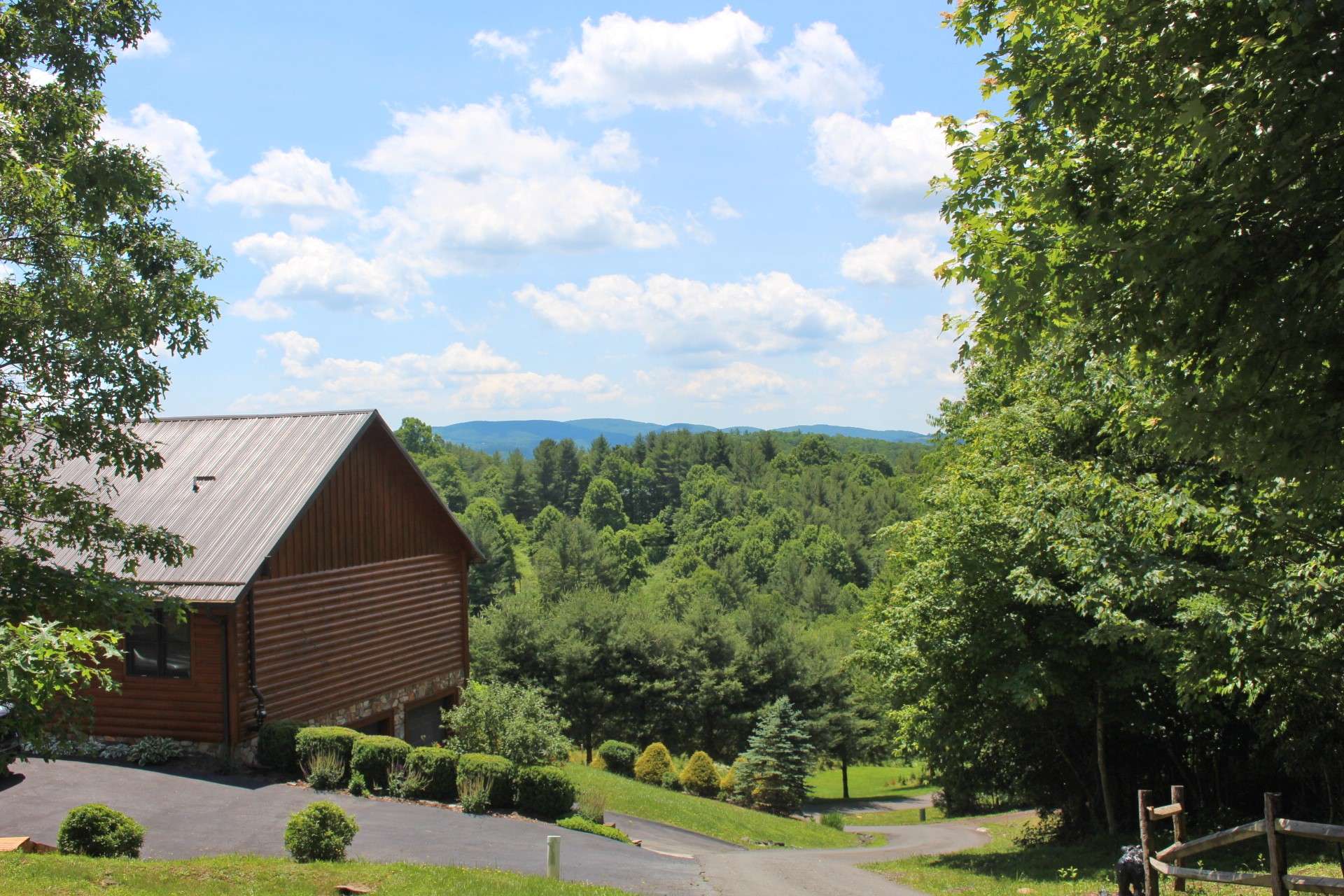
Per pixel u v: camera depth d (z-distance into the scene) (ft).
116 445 37.45
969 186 29.07
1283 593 30.40
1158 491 35.73
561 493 449.48
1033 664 55.77
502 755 65.77
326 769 58.13
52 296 34.91
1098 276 24.82
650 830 75.82
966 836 102.89
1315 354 21.71
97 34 38.68
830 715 162.91
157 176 40.45
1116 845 58.59
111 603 36.45
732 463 488.44
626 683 158.71
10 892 30.73
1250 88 21.58
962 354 29.99
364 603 73.82
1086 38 25.43
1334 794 48.67
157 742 60.03
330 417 73.87
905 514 349.41
